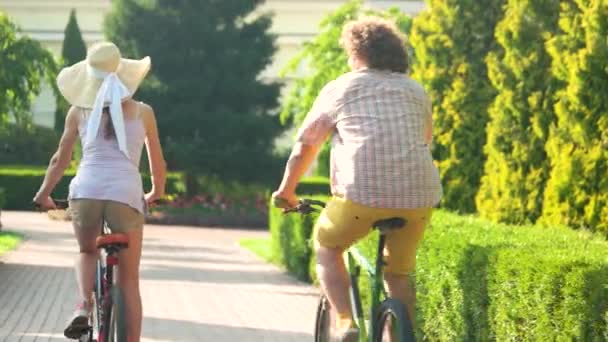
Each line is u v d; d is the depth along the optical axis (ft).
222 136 365.81
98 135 65.10
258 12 386.93
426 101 59.11
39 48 219.00
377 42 59.06
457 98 133.59
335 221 58.23
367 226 57.93
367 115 57.47
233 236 289.33
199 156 362.74
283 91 500.74
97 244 61.21
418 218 57.93
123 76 67.26
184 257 202.08
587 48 98.94
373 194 56.34
